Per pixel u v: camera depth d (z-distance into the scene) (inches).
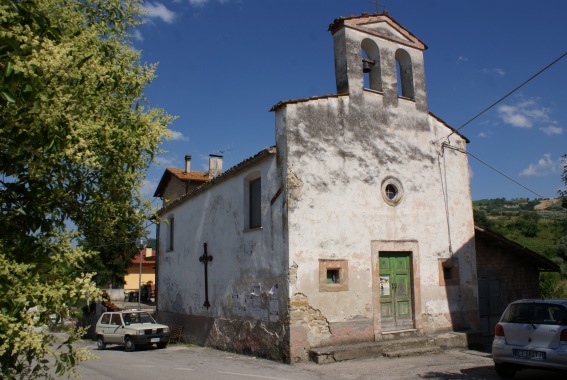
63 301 135.3
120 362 525.3
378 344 485.4
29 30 134.9
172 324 754.8
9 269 128.7
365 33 562.6
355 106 535.8
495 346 376.8
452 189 597.3
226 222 606.5
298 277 470.0
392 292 530.6
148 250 1756.9
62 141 142.6
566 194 427.8
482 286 627.2
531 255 648.4
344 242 501.7
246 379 392.5
